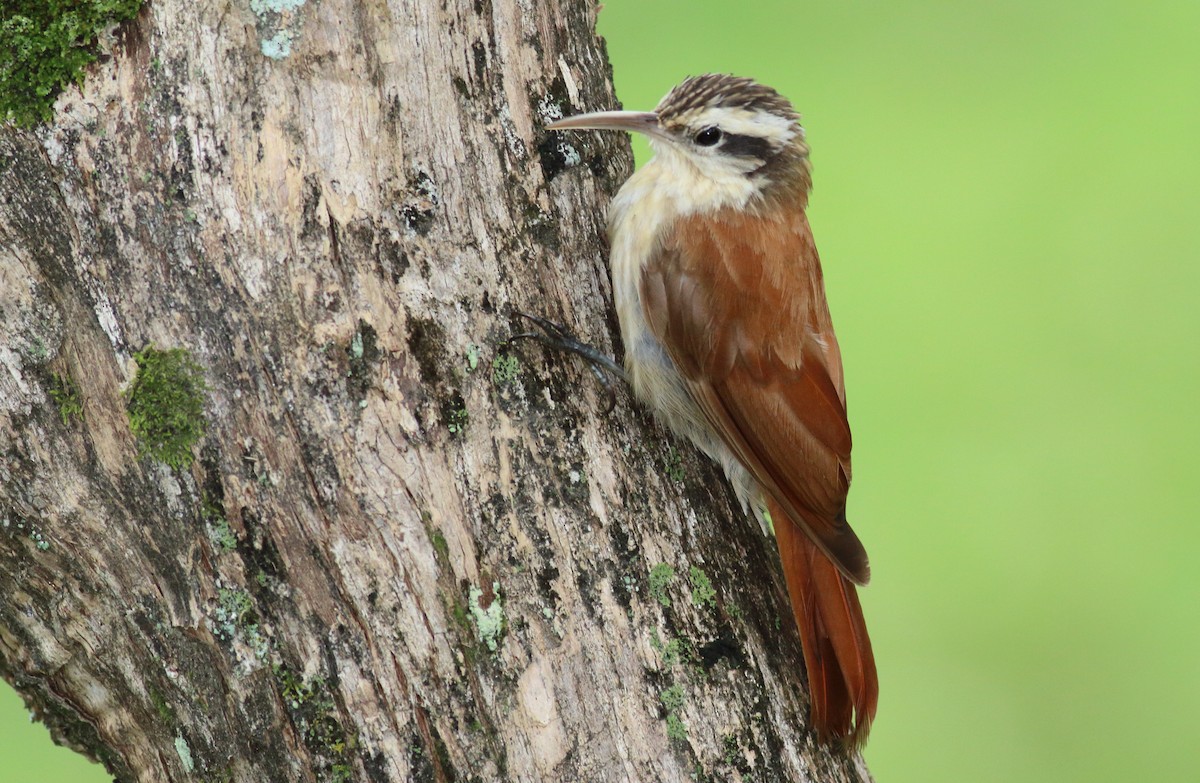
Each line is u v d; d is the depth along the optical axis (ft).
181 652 20.81
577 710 21.36
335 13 20.47
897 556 41.01
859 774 24.45
